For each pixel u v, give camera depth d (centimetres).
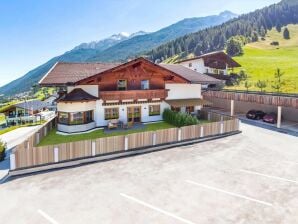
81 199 1300
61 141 2361
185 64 6106
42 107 6469
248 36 14838
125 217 1131
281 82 5978
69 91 2867
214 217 1120
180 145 2298
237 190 1380
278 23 16438
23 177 1606
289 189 1385
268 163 1805
